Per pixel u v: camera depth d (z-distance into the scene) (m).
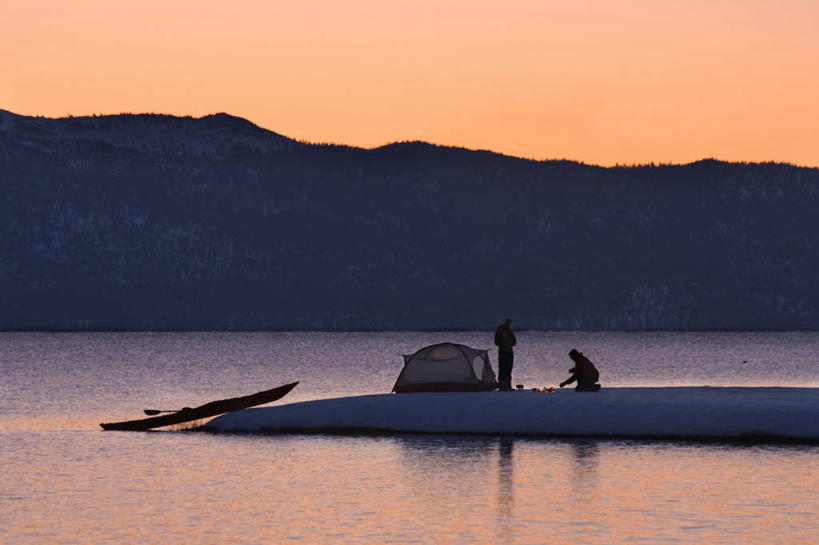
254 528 43.25
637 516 45.12
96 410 117.38
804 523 43.34
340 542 40.56
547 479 55.38
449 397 79.69
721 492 50.81
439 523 44.06
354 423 78.19
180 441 74.81
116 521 44.78
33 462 63.91
